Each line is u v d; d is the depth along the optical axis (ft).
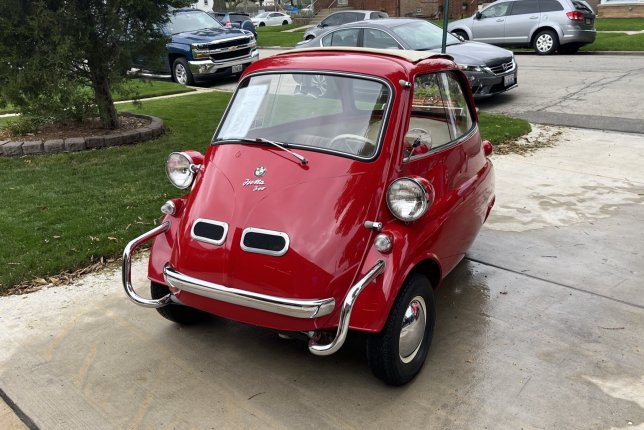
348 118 11.45
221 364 11.70
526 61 51.57
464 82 14.53
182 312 12.70
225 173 11.16
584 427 9.71
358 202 10.23
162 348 12.28
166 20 27.58
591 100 35.73
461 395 10.59
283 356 11.94
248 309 10.17
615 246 16.81
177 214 12.03
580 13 52.60
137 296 11.43
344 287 9.82
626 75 41.93
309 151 11.00
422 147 11.78
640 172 23.25
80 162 24.84
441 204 11.82
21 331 12.96
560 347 12.03
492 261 16.08
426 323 11.20
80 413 10.32
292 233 9.91
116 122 29.09
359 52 12.53
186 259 10.66
